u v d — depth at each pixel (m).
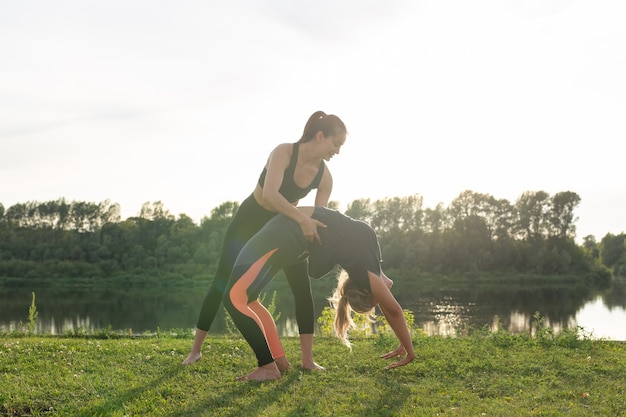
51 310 40.31
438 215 86.94
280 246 4.64
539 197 87.62
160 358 5.49
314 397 4.11
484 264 81.69
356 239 4.60
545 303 44.78
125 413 3.82
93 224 101.00
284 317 25.36
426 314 35.75
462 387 4.46
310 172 5.03
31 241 96.31
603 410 3.80
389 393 4.24
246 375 4.69
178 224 99.12
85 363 5.21
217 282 5.35
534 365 5.12
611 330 24.98
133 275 85.56
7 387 4.37
